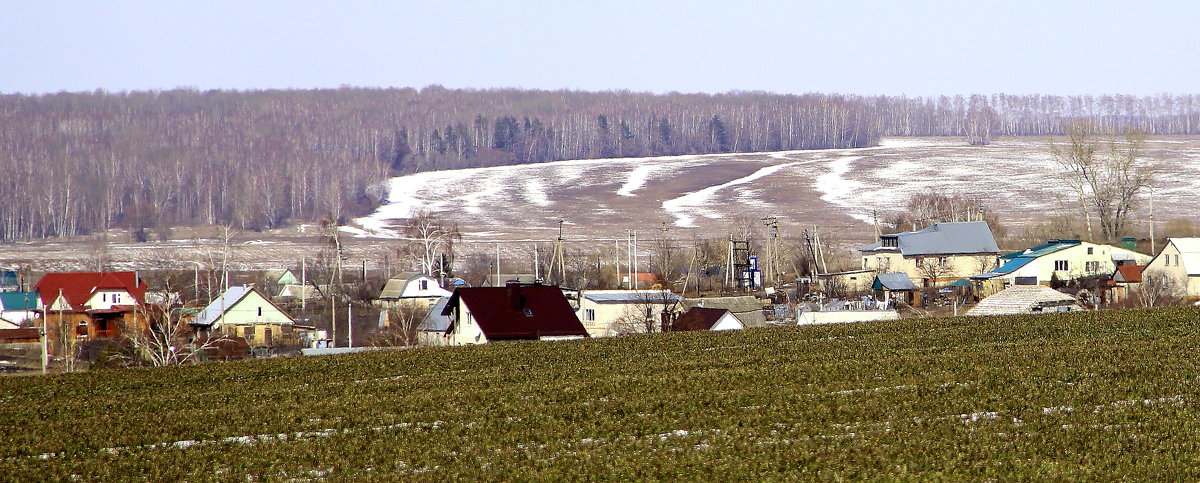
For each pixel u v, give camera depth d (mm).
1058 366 73438
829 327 105812
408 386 77375
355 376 84188
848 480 48875
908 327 103188
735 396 67625
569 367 84312
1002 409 61250
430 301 167750
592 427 60906
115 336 132375
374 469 53688
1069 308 134625
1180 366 71438
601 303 139625
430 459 55125
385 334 139625
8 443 61344
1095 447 52281
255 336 140125
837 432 57500
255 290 141625
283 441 60344
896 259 186500
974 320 106250
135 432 63500
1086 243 169750
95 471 54750
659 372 79375
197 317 140625
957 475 49062
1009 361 76688
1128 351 78625
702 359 85938
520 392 72438
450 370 85688
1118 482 47344
